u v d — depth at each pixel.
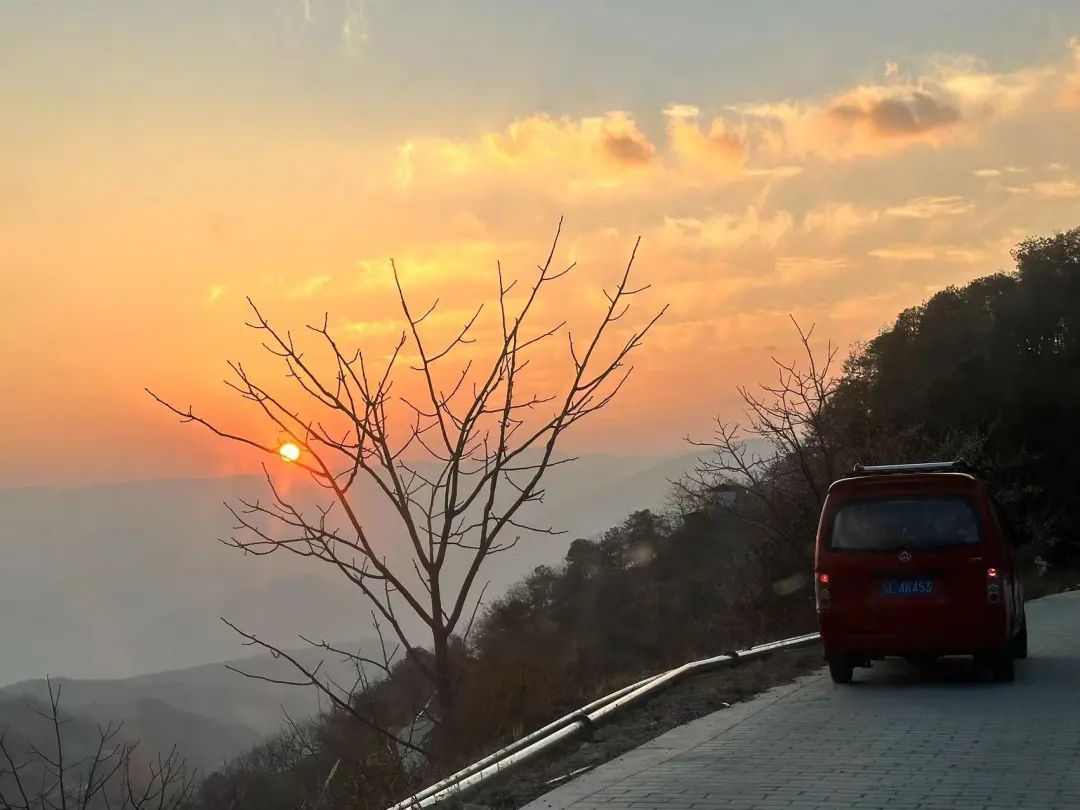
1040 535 35.84
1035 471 42.22
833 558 11.89
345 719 10.19
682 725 9.79
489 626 36.00
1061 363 44.97
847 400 24.94
